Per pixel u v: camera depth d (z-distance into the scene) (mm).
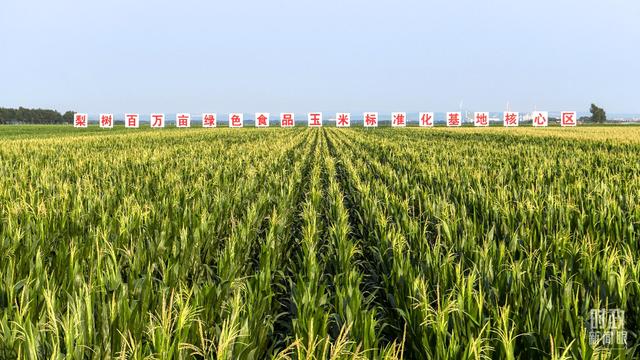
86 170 13305
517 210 7137
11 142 28828
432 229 7297
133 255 5012
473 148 22297
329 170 14609
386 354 3080
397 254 5012
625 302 3918
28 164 14242
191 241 5633
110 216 7254
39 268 4445
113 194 8875
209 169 12977
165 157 16922
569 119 68812
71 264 4492
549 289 4078
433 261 4840
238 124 80125
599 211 6852
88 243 5367
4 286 4074
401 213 7594
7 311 3631
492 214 7367
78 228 6414
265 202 8711
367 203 8453
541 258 5117
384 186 10094
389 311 4438
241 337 3312
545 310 3564
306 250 5605
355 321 3570
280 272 5258
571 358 3045
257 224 7590
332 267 5605
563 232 5789
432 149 20484
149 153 18969
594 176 11500
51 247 5652
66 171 12781
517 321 3518
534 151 20062
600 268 4660
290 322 4469
